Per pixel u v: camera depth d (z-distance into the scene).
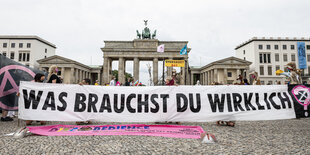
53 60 62.84
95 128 6.70
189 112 7.05
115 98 7.05
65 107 6.89
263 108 7.04
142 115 6.99
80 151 4.25
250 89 7.20
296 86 7.21
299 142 5.04
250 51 70.00
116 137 5.59
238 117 7.00
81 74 69.06
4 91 8.70
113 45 54.09
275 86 7.21
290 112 7.01
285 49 67.56
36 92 6.86
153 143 4.92
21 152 4.17
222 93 7.18
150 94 7.11
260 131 6.55
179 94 7.14
